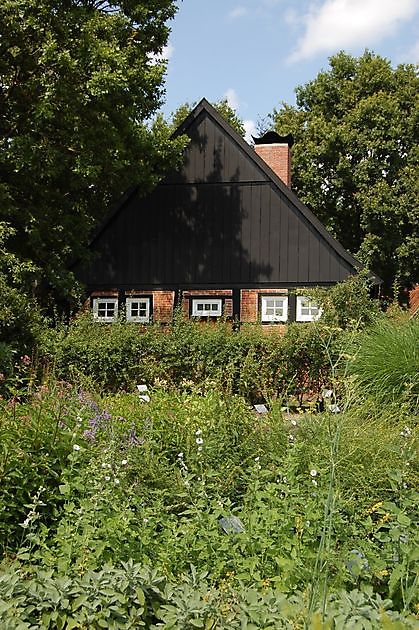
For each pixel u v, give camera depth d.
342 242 37.31
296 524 4.39
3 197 19.41
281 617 3.07
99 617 3.21
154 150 22.52
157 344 14.71
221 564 4.20
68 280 20.91
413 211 33.72
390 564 4.06
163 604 3.38
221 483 5.67
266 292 22.91
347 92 37.50
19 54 19.66
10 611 3.05
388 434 6.52
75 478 5.05
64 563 3.90
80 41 19.56
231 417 6.75
